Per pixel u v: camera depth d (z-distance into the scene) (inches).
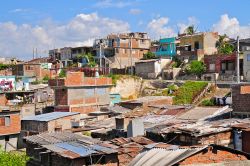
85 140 1188.5
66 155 1017.5
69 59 3814.0
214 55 2669.8
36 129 1733.5
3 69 3420.3
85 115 1937.7
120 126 1333.7
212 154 725.9
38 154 1225.4
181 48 3243.1
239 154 746.2
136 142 1127.6
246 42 2935.5
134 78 2770.7
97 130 1472.7
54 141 1195.9
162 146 911.7
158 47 3486.7
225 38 3208.7
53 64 3565.5
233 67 2559.1
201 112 1413.6
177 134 1110.4
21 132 1845.5
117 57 3449.8
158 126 1233.4
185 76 2763.3
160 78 2906.0
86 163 1033.5
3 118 1820.9
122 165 1057.5
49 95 2425.0
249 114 1219.2
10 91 2369.6
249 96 1218.6
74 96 2073.1
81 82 2094.0
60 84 2059.5
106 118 1776.6
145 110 1654.8
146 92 2647.6
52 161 1135.6
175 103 2165.4
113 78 2721.5
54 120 1684.3
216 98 1839.3
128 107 1909.4
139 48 3565.5
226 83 2198.6
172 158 698.8
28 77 2992.1
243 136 1024.9
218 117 1293.1
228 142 1057.5
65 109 2060.8
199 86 2260.1
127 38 3518.7
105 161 1047.0
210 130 1055.0
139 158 748.6
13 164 1068.5
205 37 3080.7
